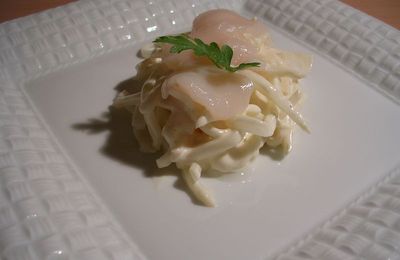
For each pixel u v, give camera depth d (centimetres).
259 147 19
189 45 18
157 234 17
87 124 21
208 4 28
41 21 25
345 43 25
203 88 18
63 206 17
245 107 18
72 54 25
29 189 17
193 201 18
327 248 16
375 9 32
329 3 27
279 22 27
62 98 23
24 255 15
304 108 22
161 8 27
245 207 18
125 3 27
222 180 19
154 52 23
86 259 15
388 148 21
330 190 19
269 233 17
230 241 17
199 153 18
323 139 21
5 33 25
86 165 20
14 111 21
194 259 16
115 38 26
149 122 20
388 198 18
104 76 24
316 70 24
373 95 23
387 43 25
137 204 18
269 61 20
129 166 20
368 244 16
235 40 20
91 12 26
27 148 19
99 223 17
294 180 19
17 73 24
